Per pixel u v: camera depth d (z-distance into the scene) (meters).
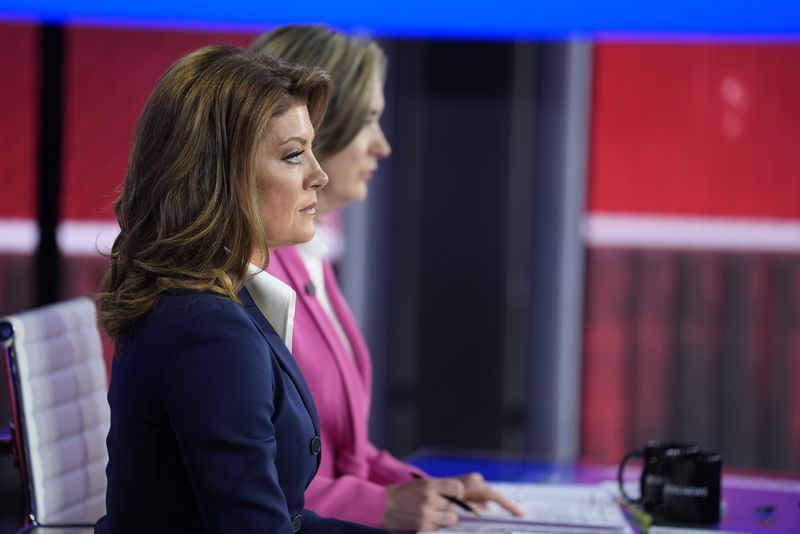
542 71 7.46
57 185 7.55
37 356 3.61
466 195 7.59
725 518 3.43
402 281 7.67
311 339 3.42
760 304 7.63
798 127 7.45
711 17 6.69
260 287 2.60
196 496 2.22
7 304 7.61
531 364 7.68
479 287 7.64
